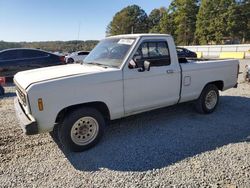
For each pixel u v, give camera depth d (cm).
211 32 5112
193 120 523
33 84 332
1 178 313
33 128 334
